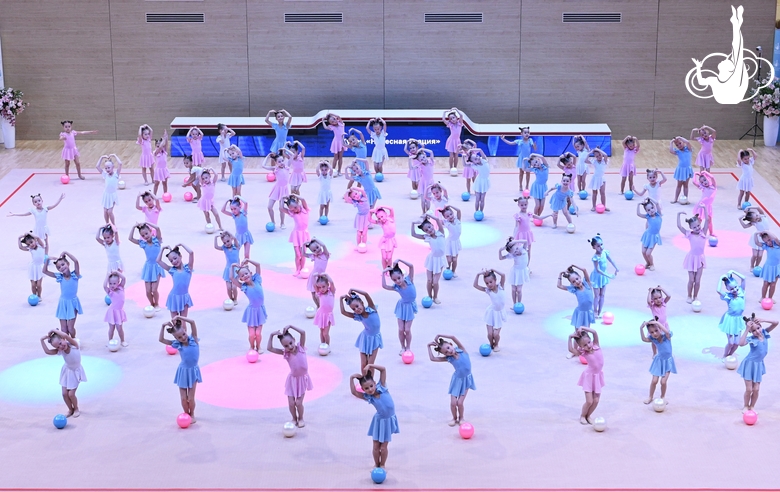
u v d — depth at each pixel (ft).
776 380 46.91
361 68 92.84
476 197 71.72
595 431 42.27
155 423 43.16
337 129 81.35
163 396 45.68
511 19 91.25
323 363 48.91
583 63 92.27
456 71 92.73
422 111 89.92
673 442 41.37
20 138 94.58
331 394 45.73
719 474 38.88
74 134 79.61
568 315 54.49
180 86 93.20
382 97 93.66
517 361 48.96
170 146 91.15
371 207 70.44
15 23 91.09
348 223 70.59
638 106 93.40
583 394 45.60
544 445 41.14
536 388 46.19
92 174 82.99
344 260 62.90
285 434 41.83
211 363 48.98
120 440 41.68
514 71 92.63
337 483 38.34
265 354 50.06
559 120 94.02
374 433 38.09
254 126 87.86
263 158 88.69
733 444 41.22
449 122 81.92
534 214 70.23
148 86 93.15
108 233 55.26
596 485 38.11
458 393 41.75
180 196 77.05
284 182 68.18
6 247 64.95
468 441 41.50
